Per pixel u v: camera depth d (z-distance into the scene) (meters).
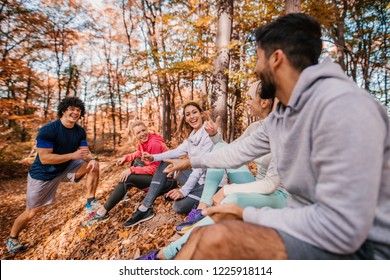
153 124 14.42
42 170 2.89
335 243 0.71
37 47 10.78
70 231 3.20
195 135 2.52
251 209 0.94
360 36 9.02
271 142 1.13
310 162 0.85
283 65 0.95
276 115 1.06
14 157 10.70
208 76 5.64
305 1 5.13
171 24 5.93
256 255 0.77
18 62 8.07
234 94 5.43
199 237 0.85
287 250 0.77
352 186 0.67
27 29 9.73
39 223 4.14
